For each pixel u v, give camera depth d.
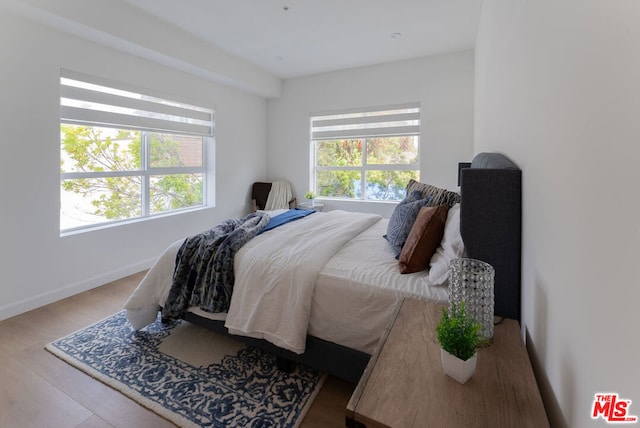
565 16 0.78
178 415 1.47
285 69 4.56
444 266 1.48
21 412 1.48
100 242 3.00
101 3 2.60
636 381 0.47
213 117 4.23
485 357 0.96
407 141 4.36
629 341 0.49
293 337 1.57
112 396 1.59
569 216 0.75
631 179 0.49
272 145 5.21
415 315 1.20
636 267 0.47
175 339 2.11
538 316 1.02
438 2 2.77
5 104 2.30
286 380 1.71
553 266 0.87
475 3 2.78
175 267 2.06
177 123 3.76
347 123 4.61
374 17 3.03
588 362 0.64
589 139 0.64
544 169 0.95
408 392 0.80
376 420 0.72
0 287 2.33
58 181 2.64
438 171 4.07
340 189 4.87
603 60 0.58
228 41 3.59
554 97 0.86
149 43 3.00
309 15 3.00
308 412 1.50
